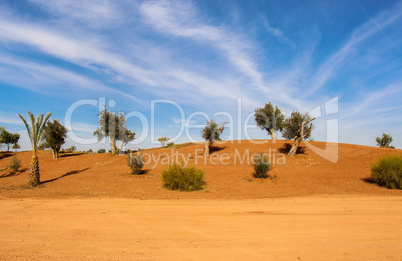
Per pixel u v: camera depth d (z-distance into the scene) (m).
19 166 28.98
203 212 10.12
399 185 16.20
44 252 5.88
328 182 18.20
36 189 17.45
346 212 9.94
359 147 30.33
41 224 8.50
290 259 5.38
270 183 17.98
